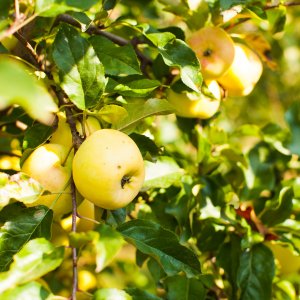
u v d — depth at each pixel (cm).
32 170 83
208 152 109
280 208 106
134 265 135
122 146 82
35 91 61
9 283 73
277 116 198
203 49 102
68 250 112
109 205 82
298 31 191
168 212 101
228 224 104
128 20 97
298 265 111
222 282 111
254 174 117
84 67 85
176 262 84
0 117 105
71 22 97
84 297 91
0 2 83
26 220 83
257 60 107
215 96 105
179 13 109
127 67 94
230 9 99
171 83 103
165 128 131
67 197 85
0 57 88
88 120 87
